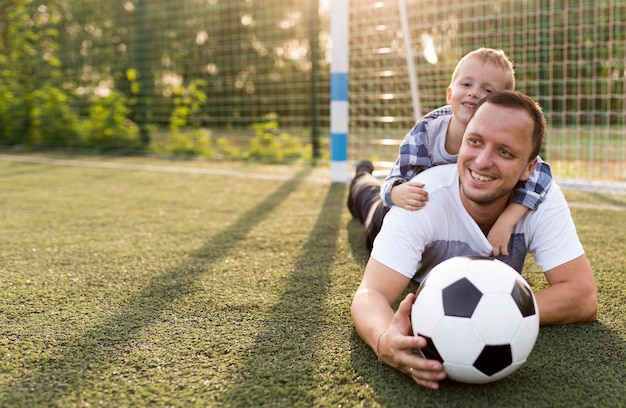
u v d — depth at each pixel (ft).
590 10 18.95
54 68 27.84
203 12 37.93
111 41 29.40
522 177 4.93
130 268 7.50
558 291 5.14
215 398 4.15
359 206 8.80
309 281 6.89
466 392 4.22
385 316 4.63
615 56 18.34
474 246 5.24
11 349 4.99
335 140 15.46
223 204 12.44
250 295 6.41
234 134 25.67
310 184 15.37
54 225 10.26
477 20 17.85
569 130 20.01
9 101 26.91
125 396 4.19
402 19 14.51
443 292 4.13
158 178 16.79
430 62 16.60
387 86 17.21
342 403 4.07
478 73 6.44
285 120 27.48
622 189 13.75
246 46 37.68
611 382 4.37
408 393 4.20
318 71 21.70
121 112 26.03
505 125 4.45
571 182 14.42
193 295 6.42
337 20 14.78
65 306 6.07
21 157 22.88
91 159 22.29
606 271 7.20
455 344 3.99
